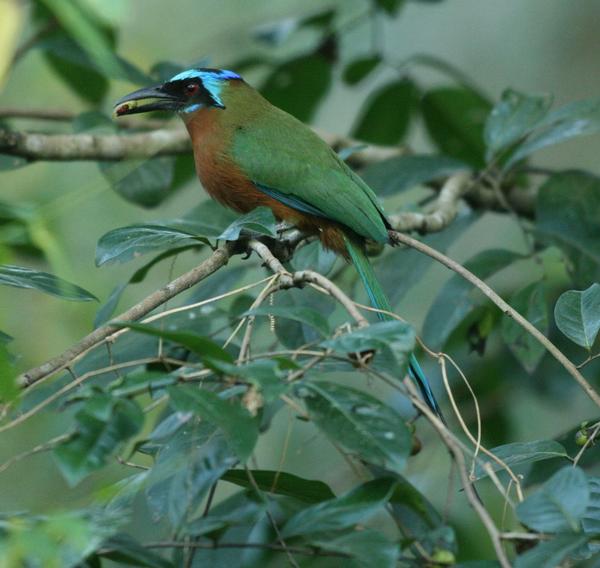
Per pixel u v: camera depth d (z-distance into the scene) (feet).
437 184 45.29
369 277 33.27
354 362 19.49
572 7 55.83
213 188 36.37
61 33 39.73
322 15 44.93
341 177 34.22
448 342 39.04
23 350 43.86
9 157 37.52
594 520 21.61
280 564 23.70
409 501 20.34
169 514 18.99
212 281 33.73
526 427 44.78
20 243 33.22
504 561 17.22
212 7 54.75
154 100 37.42
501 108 38.14
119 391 17.57
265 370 17.61
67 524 15.78
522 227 36.65
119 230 25.59
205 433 19.94
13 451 42.01
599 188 37.27
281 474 20.76
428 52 57.41
